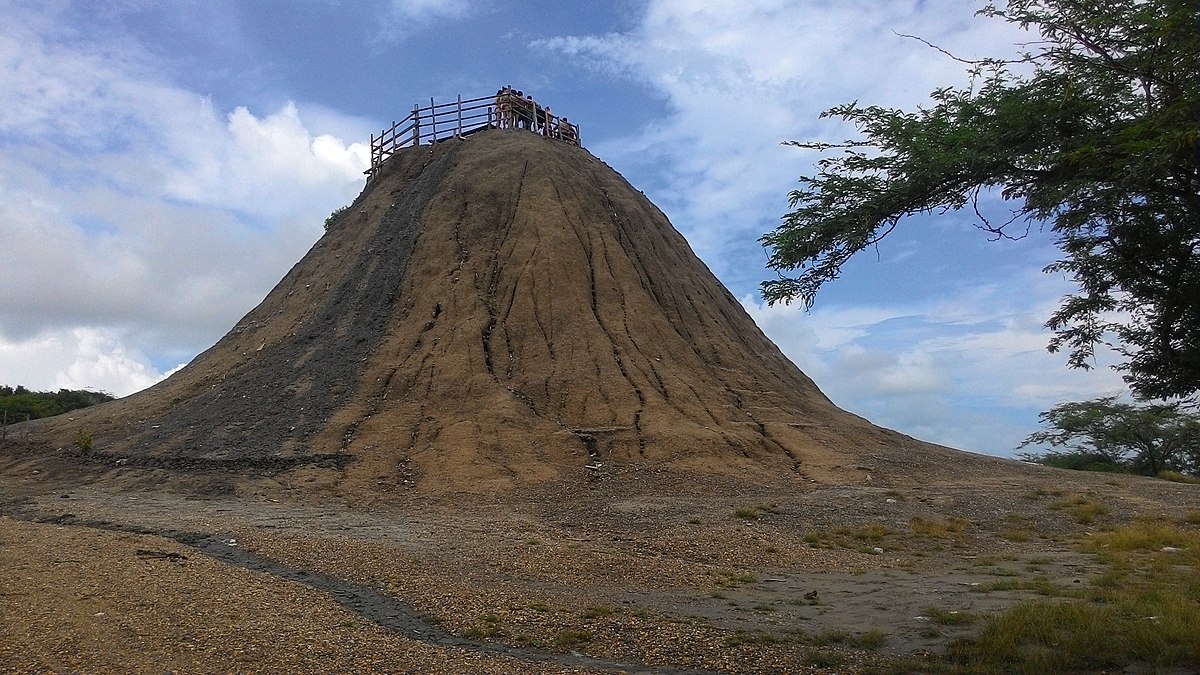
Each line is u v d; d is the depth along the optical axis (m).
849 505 21.14
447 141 46.41
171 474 24.84
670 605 12.19
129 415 30.84
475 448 25.53
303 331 35.22
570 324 33.09
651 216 44.28
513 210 39.06
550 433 26.94
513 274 35.31
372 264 38.06
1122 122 7.49
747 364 35.34
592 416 28.62
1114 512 20.69
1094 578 13.52
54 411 46.41
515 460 25.22
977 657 9.10
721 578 14.20
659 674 9.05
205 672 8.34
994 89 7.97
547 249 36.03
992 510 20.94
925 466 26.86
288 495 22.73
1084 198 7.62
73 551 14.09
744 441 27.23
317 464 24.94
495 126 46.44
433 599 12.10
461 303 33.97
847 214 8.24
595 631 10.56
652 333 33.72
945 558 16.22
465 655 9.46
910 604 12.02
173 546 15.38
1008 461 29.55
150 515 19.62
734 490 23.20
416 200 41.38
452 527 18.50
